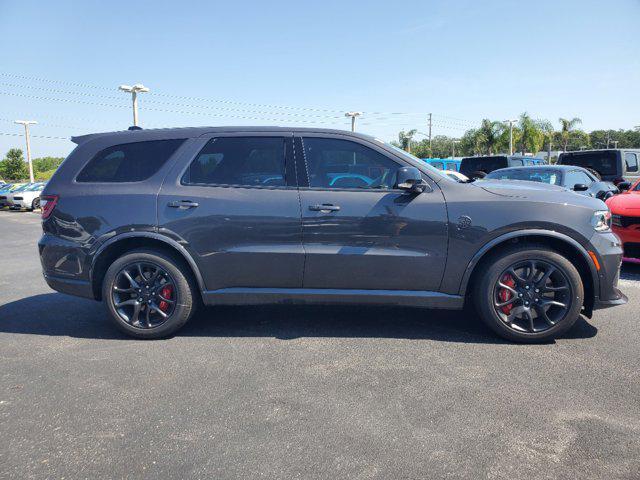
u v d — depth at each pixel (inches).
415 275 150.1
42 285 246.8
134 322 156.8
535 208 144.8
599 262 145.6
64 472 86.6
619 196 261.4
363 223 149.1
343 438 96.3
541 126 1931.6
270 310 188.4
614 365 131.0
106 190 157.8
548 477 83.4
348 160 154.7
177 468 87.4
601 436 95.8
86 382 124.3
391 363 134.2
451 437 96.1
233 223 151.6
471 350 143.6
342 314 182.1
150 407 110.3
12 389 120.6
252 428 100.7
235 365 134.3
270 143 157.8
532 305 148.0
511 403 109.8
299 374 127.6
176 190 154.9
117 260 155.9
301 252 150.5
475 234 146.0
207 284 154.9
